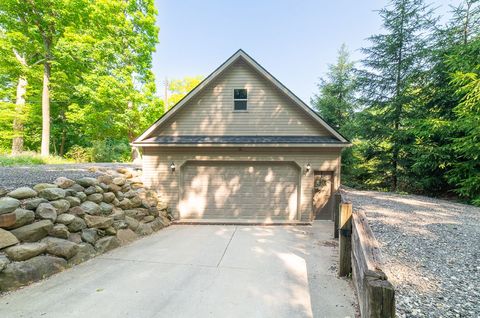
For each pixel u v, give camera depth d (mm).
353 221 3904
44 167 8961
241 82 9109
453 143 10547
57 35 14820
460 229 5359
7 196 4074
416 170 12297
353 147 16484
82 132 19625
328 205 8977
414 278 3145
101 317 3041
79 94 15055
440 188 12414
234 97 9156
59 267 4289
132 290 3748
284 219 8922
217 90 9133
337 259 5129
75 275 4227
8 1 13320
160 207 8383
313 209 9000
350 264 4164
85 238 5027
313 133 8977
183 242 6355
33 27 14008
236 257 5254
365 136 14867
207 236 6957
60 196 4848
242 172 8984
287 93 8820
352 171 16375
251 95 9078
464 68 9898
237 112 9102
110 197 6227
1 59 14008
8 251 3645
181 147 8844
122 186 7156
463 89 9367
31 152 14234
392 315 1764
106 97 14578
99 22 14477
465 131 10008
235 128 9117
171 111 8992
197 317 3094
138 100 15508
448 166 11461
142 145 8625
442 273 3287
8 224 3723
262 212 8961
